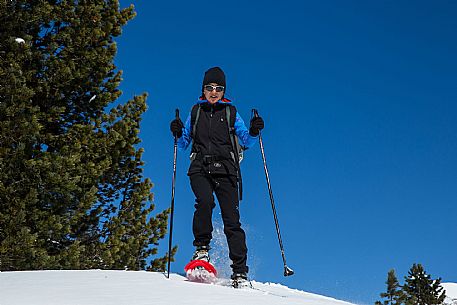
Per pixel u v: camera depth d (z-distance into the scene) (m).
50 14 10.24
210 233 4.67
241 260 4.53
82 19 10.75
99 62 10.85
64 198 9.67
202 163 4.74
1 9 9.59
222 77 4.93
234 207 4.68
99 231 10.83
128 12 11.57
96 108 11.18
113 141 10.66
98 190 11.02
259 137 5.21
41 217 9.40
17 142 9.38
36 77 10.15
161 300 3.25
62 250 9.66
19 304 3.09
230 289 3.86
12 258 8.80
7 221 8.97
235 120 4.90
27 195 9.20
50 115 10.12
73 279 4.09
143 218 11.15
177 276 4.76
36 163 9.32
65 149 9.93
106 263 10.16
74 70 10.42
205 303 3.21
